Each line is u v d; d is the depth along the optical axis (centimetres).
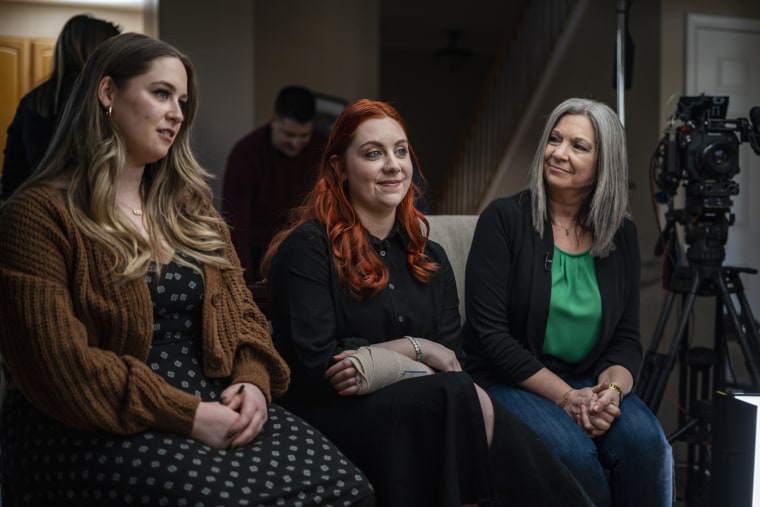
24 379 153
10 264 155
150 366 167
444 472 168
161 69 170
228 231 192
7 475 166
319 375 184
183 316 174
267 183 420
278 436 165
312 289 191
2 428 168
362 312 194
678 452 347
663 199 290
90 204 164
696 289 269
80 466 150
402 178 198
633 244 235
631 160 509
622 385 213
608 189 223
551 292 223
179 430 156
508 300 226
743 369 386
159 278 168
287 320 192
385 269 196
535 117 690
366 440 177
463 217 260
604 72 557
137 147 170
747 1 490
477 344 229
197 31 550
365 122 198
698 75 486
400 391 177
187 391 167
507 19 965
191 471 148
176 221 179
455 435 172
